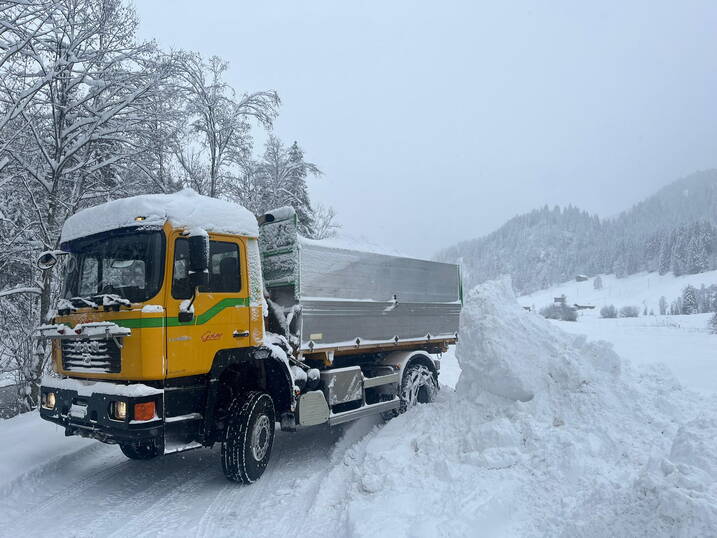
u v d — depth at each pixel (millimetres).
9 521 4883
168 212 5309
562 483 4242
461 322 6363
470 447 5184
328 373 6871
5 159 8727
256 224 6305
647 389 5746
